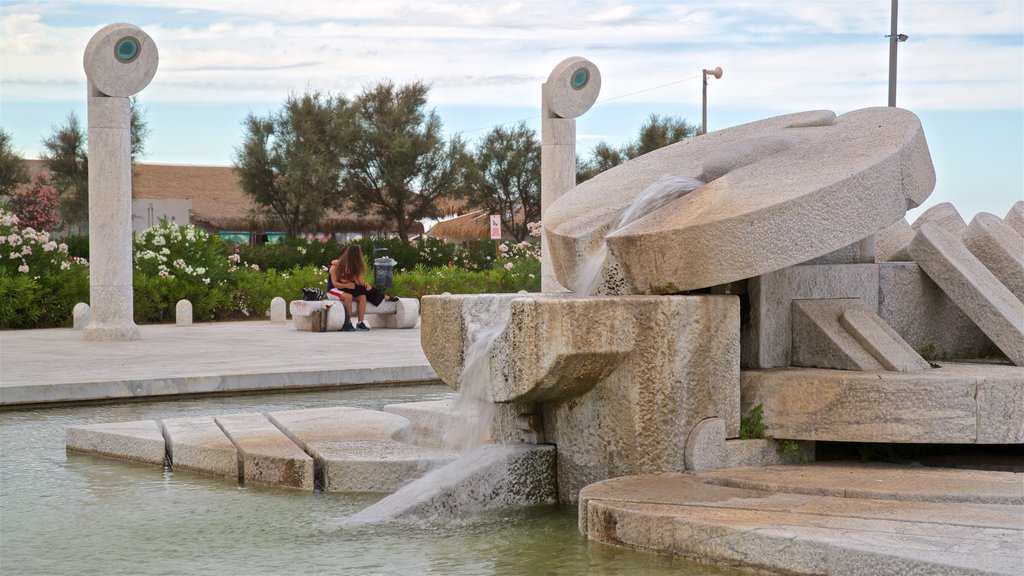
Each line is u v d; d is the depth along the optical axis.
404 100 53.97
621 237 5.71
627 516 4.62
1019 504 4.57
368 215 55.50
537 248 30.27
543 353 5.34
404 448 6.36
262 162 52.25
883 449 5.95
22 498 5.88
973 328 6.98
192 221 55.41
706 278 5.48
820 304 6.16
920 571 3.65
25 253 19.84
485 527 5.24
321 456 6.14
